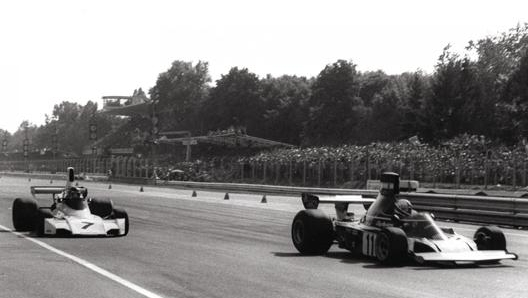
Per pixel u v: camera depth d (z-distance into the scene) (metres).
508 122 52.22
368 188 37.25
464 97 55.94
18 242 13.51
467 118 55.03
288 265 10.55
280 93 83.88
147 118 102.00
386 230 10.26
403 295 7.90
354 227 11.45
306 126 71.50
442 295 7.89
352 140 66.31
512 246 14.09
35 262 10.64
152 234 15.82
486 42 68.75
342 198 12.26
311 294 7.94
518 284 8.70
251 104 84.38
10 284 8.55
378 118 65.19
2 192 38.53
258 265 10.54
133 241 14.07
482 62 66.88
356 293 8.01
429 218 10.80
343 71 71.38
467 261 9.73
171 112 102.94
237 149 67.81
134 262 10.77
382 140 63.38
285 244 13.86
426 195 22.67
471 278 9.18
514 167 30.81
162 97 106.25
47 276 9.23
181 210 25.45
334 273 9.65
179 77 107.06
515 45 67.62
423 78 70.44
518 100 52.97
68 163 86.00
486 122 54.88
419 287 8.44
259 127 82.69
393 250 10.05
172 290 8.16
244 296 7.79
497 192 29.47
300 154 48.56
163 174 62.59
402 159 38.91
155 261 10.93
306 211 12.02
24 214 15.51
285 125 79.12
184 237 15.24
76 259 11.03
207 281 8.88
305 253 11.98
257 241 14.48
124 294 7.87
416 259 9.84
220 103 87.19
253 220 20.70
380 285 8.59
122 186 54.25
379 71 80.62
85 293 7.93
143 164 69.44
